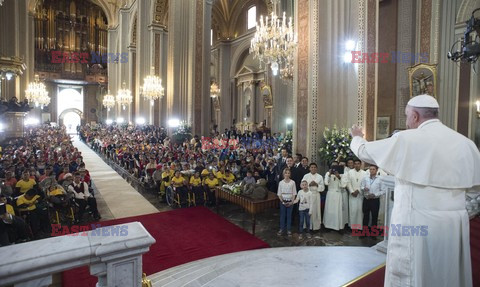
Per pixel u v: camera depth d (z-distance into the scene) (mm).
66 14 37438
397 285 1685
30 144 14750
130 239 1798
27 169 7738
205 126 16172
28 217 6129
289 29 8719
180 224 6785
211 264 3652
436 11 12094
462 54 7102
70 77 37531
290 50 8656
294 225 6887
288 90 20672
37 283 1607
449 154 1677
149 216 7367
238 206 8453
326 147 7750
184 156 11320
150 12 22578
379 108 14461
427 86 12109
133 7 27922
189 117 15984
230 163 10031
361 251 3539
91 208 7297
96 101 40938
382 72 14352
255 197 6449
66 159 10297
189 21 16219
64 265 1636
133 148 13938
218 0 26969
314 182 6359
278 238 6062
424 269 1606
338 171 6781
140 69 23531
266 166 9453
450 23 11844
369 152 1833
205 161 10172
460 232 1620
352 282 2441
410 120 1910
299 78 8461
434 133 1746
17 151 10828
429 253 1610
